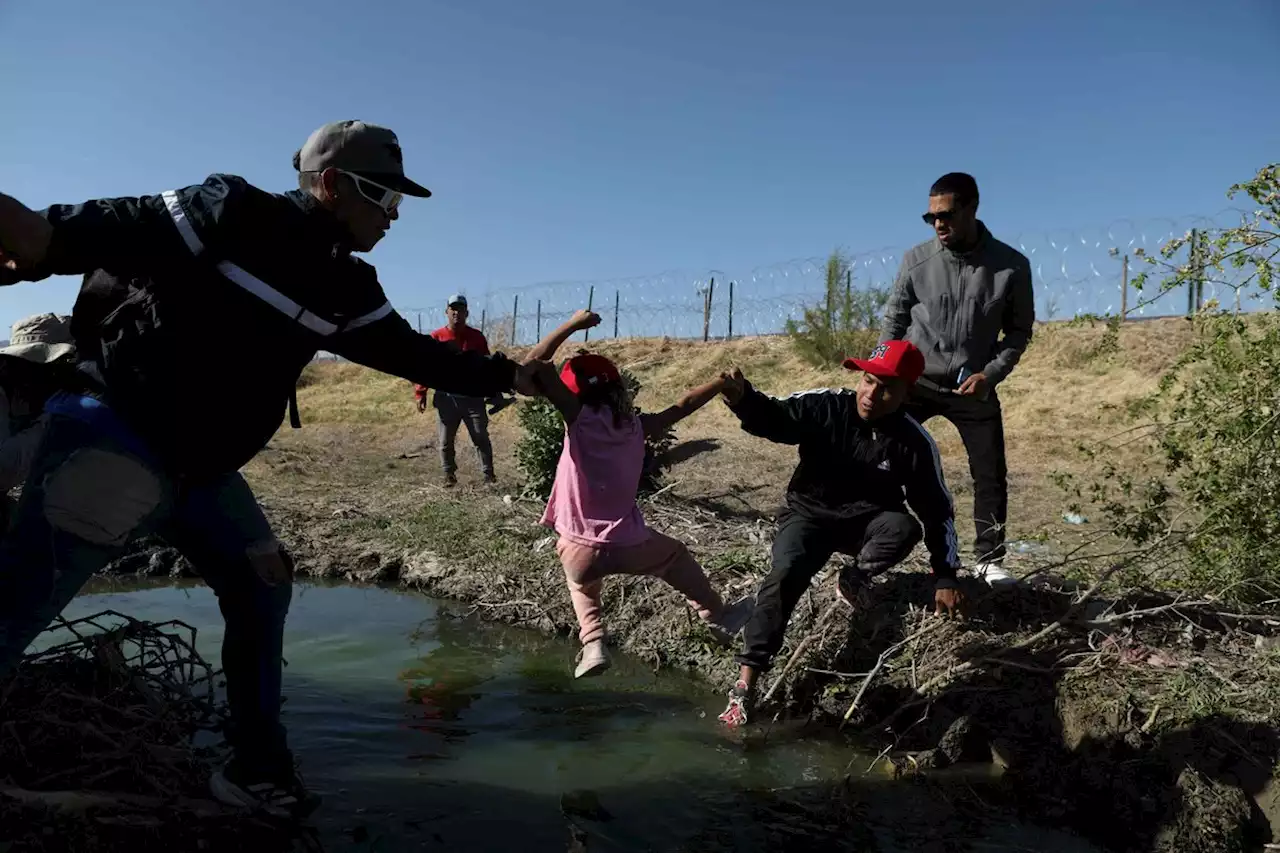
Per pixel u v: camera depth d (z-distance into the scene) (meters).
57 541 2.78
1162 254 5.39
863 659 4.88
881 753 4.23
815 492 4.54
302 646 5.74
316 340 3.04
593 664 4.18
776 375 18.89
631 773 4.06
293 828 3.43
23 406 3.79
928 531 4.43
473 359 3.56
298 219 2.92
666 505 8.16
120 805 3.16
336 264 3.03
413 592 7.20
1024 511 8.78
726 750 4.34
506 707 4.80
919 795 3.95
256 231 2.81
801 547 4.49
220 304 2.82
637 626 5.89
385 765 4.03
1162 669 4.29
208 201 2.75
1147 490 5.44
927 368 5.07
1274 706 3.88
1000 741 4.23
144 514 2.90
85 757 3.31
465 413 10.38
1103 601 4.96
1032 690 4.41
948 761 4.22
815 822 3.69
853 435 4.41
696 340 22.80
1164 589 5.17
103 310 2.93
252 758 3.46
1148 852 3.54
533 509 8.63
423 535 7.95
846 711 4.67
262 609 3.33
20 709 3.40
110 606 6.30
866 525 4.45
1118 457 10.56
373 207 3.07
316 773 3.90
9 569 2.78
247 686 3.40
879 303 18.91
